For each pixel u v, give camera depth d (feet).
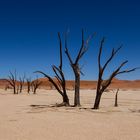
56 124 48.37
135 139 35.73
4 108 78.43
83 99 133.69
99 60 76.02
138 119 56.18
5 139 35.29
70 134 38.93
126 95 180.34
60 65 85.56
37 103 100.07
